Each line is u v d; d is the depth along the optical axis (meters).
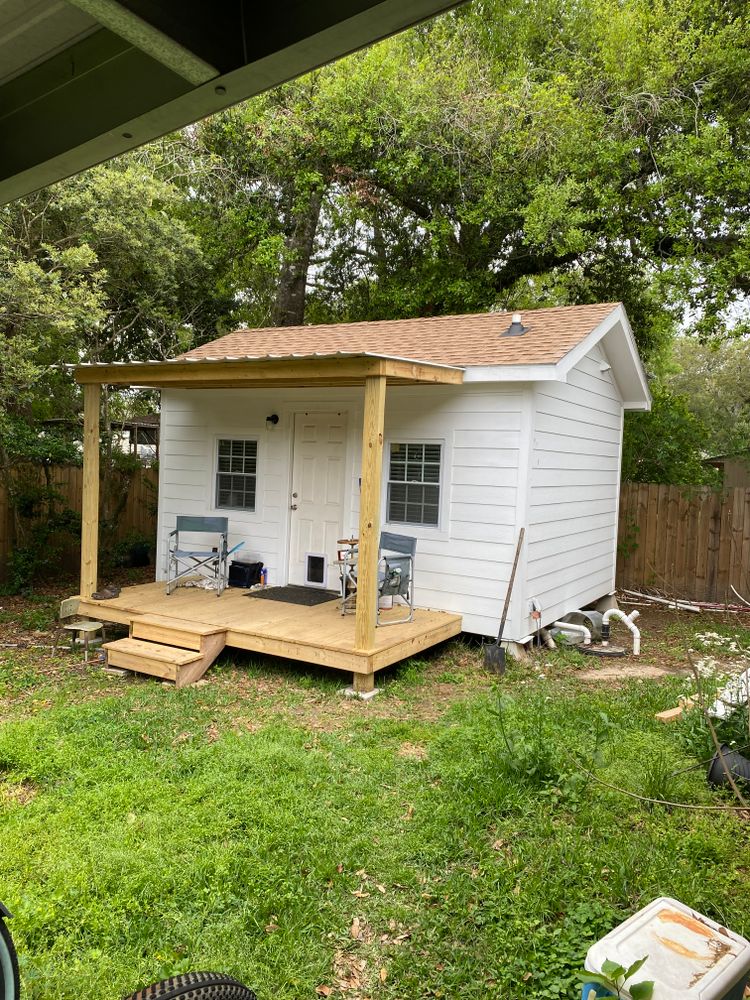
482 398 7.76
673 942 2.02
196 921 3.06
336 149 15.10
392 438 8.40
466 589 7.92
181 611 7.73
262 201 16.12
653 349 16.41
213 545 9.78
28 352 9.54
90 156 2.09
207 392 9.84
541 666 7.47
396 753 4.93
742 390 23.81
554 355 7.22
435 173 14.91
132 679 6.75
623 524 12.19
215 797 4.14
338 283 19.14
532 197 14.27
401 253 17.22
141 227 11.88
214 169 15.68
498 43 16.14
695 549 11.62
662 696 6.13
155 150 13.87
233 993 1.87
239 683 6.63
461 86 14.38
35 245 11.04
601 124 13.22
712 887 3.27
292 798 4.14
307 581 9.13
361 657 6.24
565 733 5.16
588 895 3.20
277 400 9.23
